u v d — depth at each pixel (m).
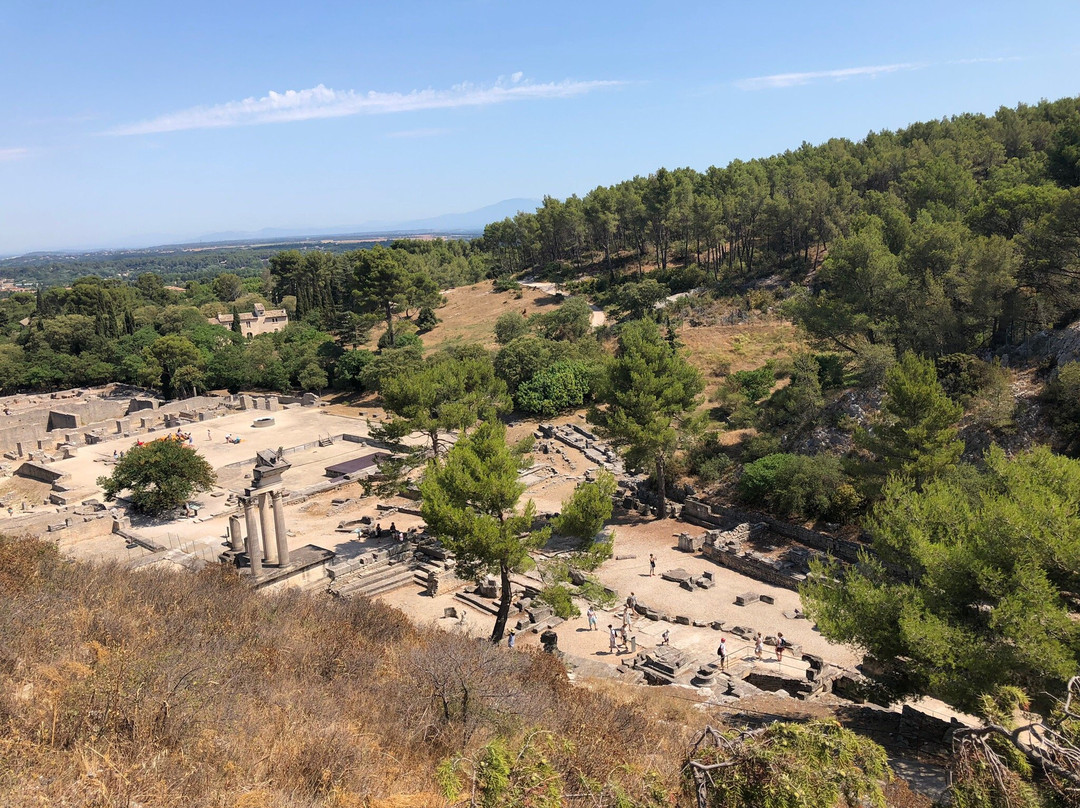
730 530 49.28
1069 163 78.69
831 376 59.03
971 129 113.06
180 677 16.05
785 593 42.69
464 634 31.92
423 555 47.06
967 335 56.22
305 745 14.91
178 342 114.38
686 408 55.12
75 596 21.97
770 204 103.94
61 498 63.59
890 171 109.25
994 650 20.12
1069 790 10.16
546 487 61.62
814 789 10.08
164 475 56.25
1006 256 51.75
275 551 41.66
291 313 161.00
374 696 19.05
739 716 25.91
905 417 40.81
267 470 39.19
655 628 39.09
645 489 58.88
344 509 57.97
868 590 23.97
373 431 52.41
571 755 14.82
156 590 24.83
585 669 33.06
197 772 13.19
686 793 11.15
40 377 124.88
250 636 21.92
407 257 155.75
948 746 22.22
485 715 17.66
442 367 58.81
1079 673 18.48
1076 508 23.44
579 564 33.88
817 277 93.75
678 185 120.75
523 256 161.00
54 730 13.38
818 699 30.17
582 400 82.75
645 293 101.12
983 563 21.44
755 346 83.44
